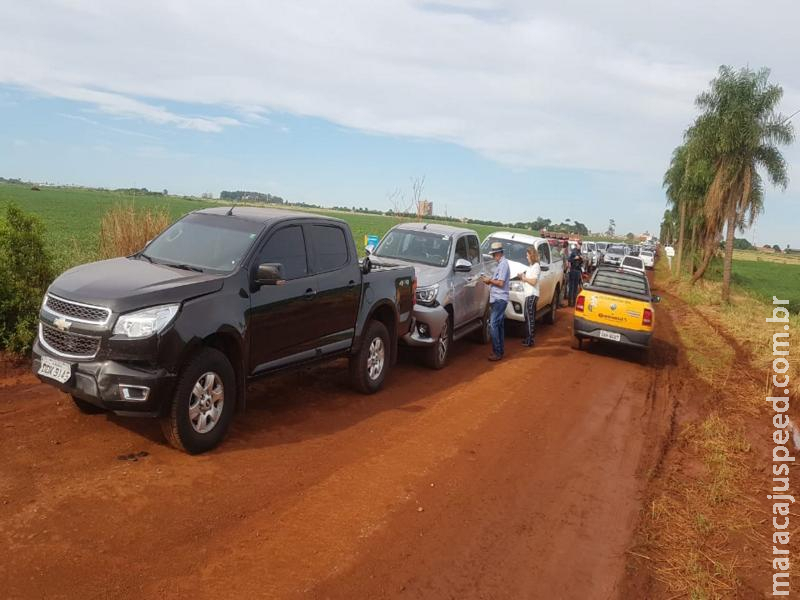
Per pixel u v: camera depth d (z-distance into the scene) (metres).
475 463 5.88
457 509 4.90
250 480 4.92
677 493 5.83
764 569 4.61
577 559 4.39
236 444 5.62
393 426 6.63
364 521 4.50
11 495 4.27
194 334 5.10
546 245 15.58
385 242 10.72
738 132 26.77
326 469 5.32
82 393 4.90
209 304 5.31
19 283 7.88
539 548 4.48
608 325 12.01
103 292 5.00
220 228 6.30
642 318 11.79
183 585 3.52
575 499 5.38
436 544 4.33
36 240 8.50
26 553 3.62
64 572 3.49
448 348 9.89
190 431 5.13
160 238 6.51
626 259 32.09
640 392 9.70
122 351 4.80
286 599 3.50
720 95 27.55
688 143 30.30
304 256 6.57
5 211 8.62
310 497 4.77
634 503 5.45
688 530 5.09
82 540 3.83
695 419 8.52
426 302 9.14
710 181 29.00
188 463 5.08
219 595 3.46
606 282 12.55
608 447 6.86
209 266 5.86
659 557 4.59
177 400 5.00
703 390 10.41
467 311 10.63
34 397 6.38
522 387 9.03
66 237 23.23
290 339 6.26
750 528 5.26
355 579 3.78
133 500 4.38
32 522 3.96
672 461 6.70
